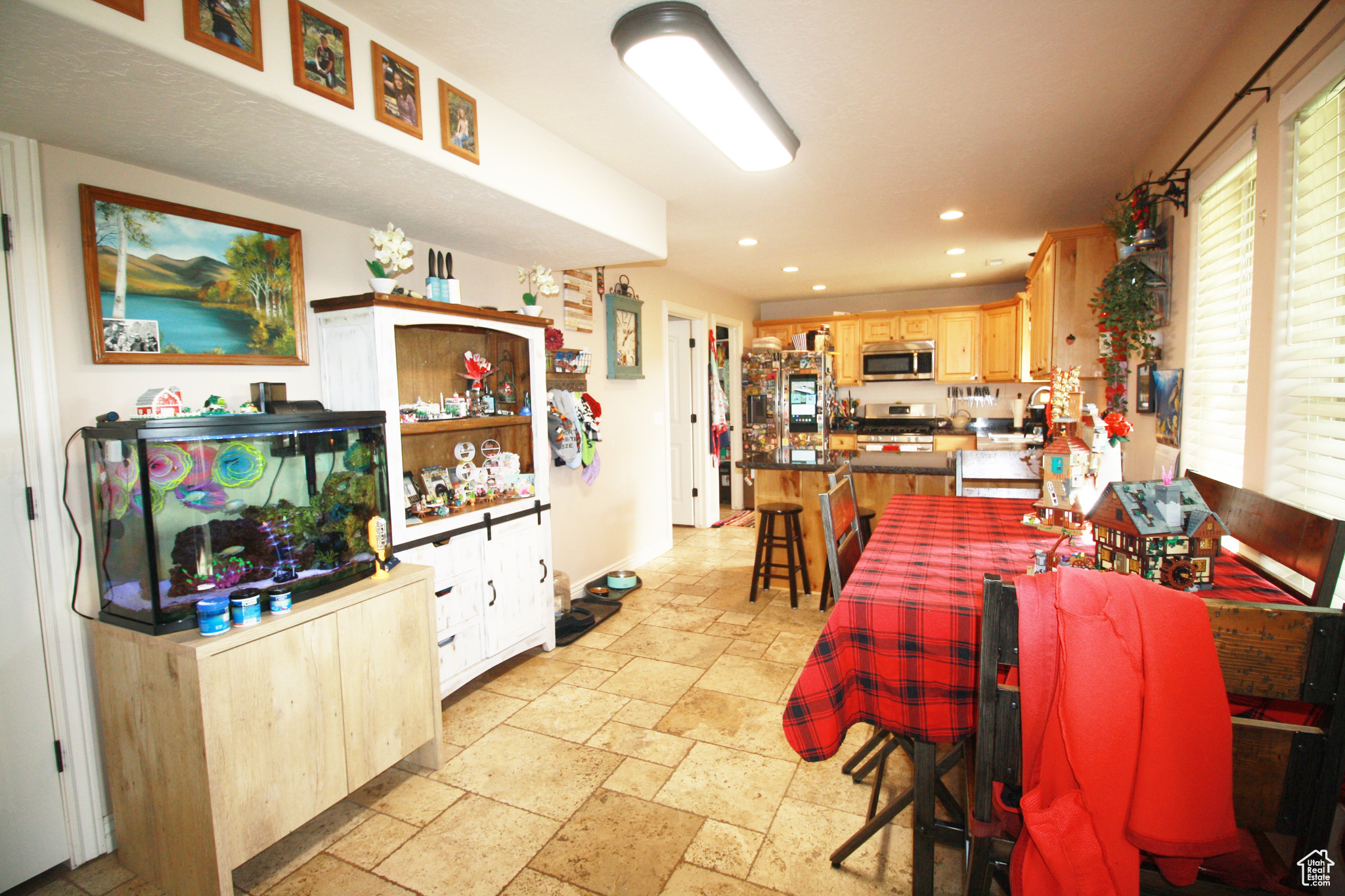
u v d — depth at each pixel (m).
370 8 1.56
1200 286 2.16
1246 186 1.83
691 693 2.64
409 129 1.74
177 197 1.87
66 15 1.06
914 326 6.22
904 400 6.66
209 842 1.51
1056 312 3.25
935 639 1.31
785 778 2.05
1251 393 1.71
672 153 2.53
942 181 2.94
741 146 2.26
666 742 2.27
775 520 4.09
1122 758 0.92
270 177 1.90
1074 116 2.27
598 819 1.86
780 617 3.53
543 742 2.28
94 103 1.40
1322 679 0.87
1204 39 1.78
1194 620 0.91
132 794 1.67
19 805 1.64
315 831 1.84
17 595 1.62
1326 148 1.42
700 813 1.88
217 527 1.63
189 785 1.53
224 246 1.97
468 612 2.54
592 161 2.56
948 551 1.82
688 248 4.28
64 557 1.68
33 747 1.66
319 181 1.94
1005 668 1.32
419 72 1.78
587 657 3.00
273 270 2.12
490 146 2.04
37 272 1.59
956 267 5.06
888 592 1.43
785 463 3.96
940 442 6.11
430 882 1.64
